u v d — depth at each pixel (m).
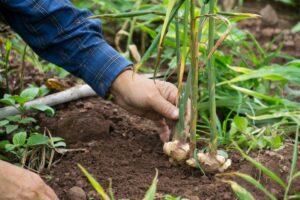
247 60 2.39
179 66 1.61
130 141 1.80
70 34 1.71
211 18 1.53
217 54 2.01
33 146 1.73
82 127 1.81
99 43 1.71
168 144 1.65
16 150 1.75
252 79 2.02
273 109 1.87
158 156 1.74
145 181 1.63
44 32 1.72
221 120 1.95
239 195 1.45
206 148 1.72
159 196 1.56
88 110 1.90
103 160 1.72
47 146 1.74
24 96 1.80
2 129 1.83
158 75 2.03
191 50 1.55
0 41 2.04
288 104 1.87
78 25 1.71
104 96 1.72
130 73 1.69
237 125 1.76
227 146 1.77
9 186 1.41
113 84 1.70
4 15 1.74
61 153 1.74
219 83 1.88
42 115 1.86
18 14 1.72
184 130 1.63
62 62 1.74
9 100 1.76
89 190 1.61
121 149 1.76
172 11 1.50
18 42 2.24
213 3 1.52
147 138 1.82
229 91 2.01
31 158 1.72
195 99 1.59
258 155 1.69
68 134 1.81
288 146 1.73
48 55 1.75
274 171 1.63
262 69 1.86
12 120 1.76
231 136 1.78
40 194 1.43
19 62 2.20
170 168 1.68
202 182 1.62
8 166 1.43
